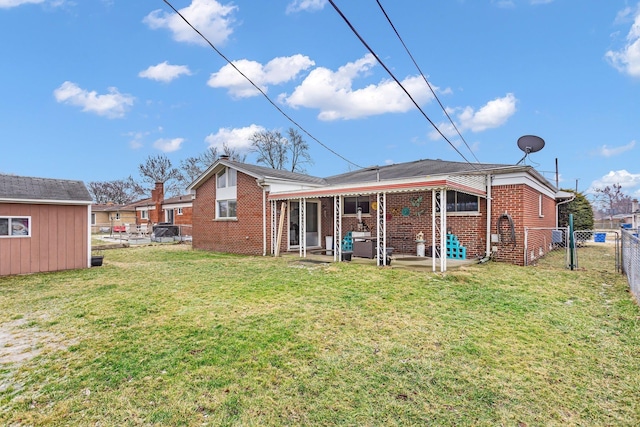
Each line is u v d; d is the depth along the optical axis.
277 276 8.66
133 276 9.05
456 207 11.30
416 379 3.36
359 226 13.56
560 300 6.17
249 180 14.27
